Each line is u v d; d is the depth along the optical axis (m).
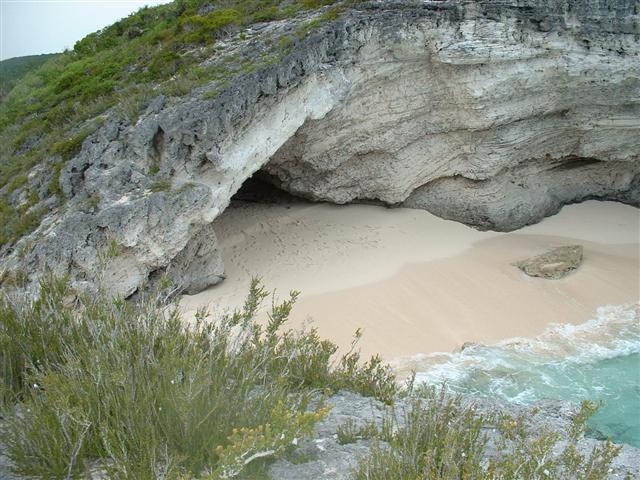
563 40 17.48
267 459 4.96
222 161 14.80
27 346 5.88
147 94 16.19
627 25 17.28
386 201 20.44
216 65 16.61
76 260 13.25
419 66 17.78
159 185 14.34
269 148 15.87
